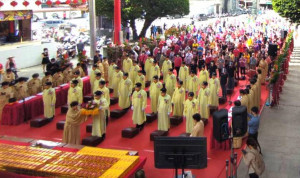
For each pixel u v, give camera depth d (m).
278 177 12.69
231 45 30.67
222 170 12.90
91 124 16.61
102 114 15.26
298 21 33.75
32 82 20.38
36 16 59.62
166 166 9.16
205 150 8.99
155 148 9.12
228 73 22.88
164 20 70.75
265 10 94.75
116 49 29.92
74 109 14.30
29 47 33.22
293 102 21.80
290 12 32.88
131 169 10.74
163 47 30.84
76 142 14.44
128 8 41.03
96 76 19.78
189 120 15.59
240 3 111.38
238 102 12.88
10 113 17.69
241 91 16.23
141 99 16.52
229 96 22.27
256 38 35.09
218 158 13.91
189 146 8.98
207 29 45.50
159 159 9.15
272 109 20.44
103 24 52.38
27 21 36.31
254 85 18.14
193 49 30.06
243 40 33.03
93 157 11.30
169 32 40.31
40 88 20.56
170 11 41.53
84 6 31.58
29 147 12.21
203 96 17.25
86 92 22.50
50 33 45.44
